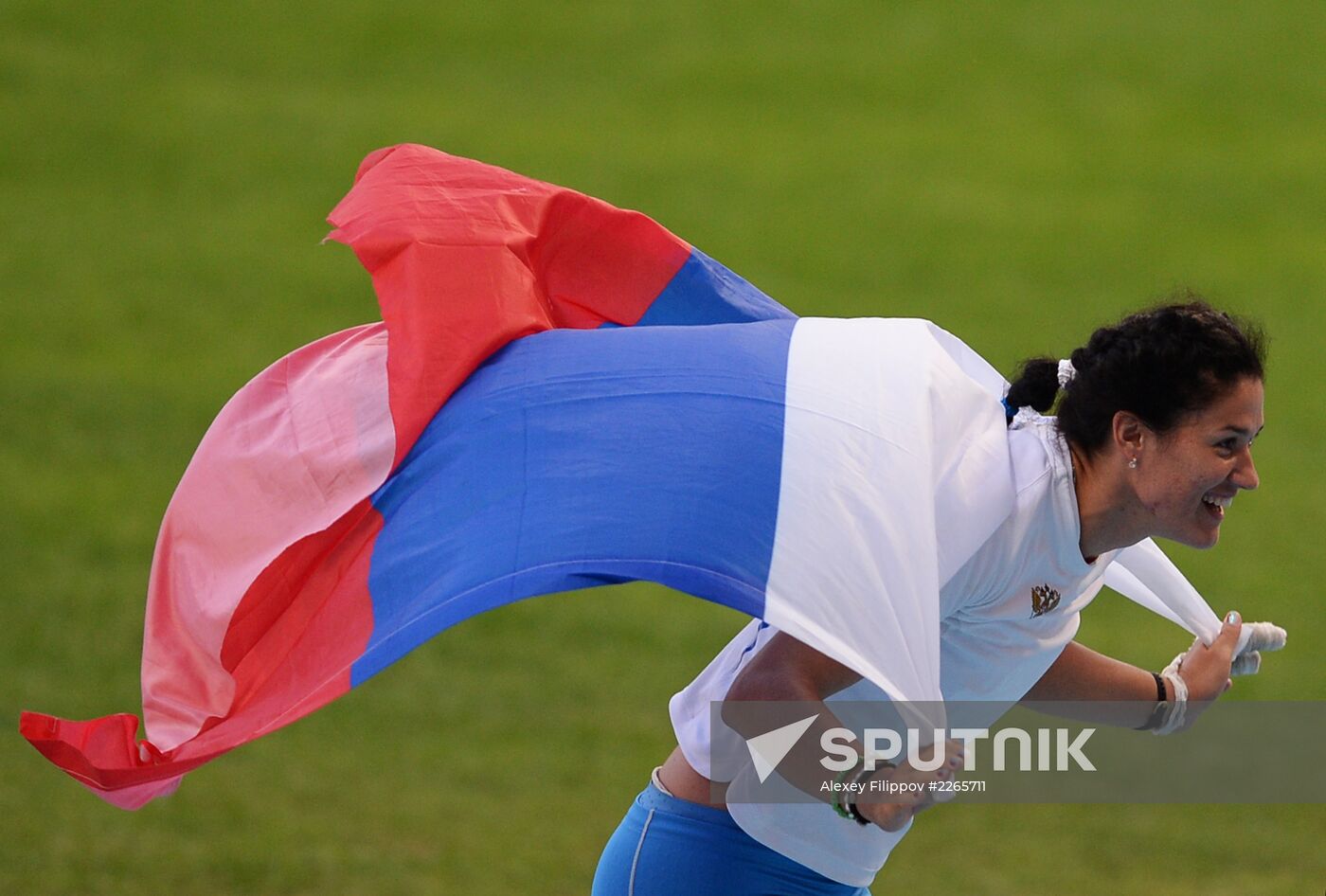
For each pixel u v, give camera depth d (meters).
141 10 59.09
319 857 19.50
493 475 10.91
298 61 55.91
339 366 12.47
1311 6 60.88
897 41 58.44
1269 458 33.19
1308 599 27.69
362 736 22.88
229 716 11.50
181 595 12.16
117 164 47.94
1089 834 20.97
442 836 20.14
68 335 37.09
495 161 49.00
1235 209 46.75
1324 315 40.25
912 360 10.72
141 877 18.81
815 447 10.24
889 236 44.94
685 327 11.48
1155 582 12.73
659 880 11.62
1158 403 10.00
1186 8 60.88
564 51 57.53
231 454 12.35
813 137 51.56
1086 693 12.66
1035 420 10.76
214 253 42.41
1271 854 20.45
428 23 59.38
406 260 11.89
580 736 23.02
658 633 26.38
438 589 10.52
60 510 29.14
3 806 20.36
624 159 49.50
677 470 10.31
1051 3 61.25
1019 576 10.69
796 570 9.88
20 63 54.25
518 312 11.69
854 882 11.59
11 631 25.00
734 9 60.84
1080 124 52.47
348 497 11.75
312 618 11.53
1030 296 41.47
